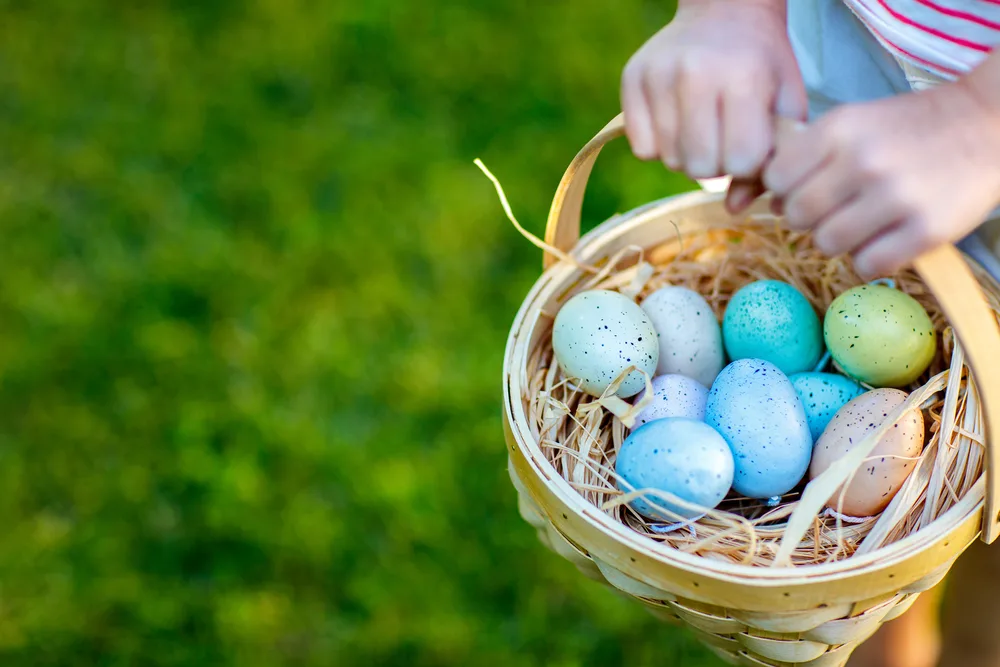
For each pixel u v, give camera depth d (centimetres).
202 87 138
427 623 102
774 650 76
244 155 130
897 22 77
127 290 119
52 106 137
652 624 101
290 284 119
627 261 88
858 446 75
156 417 112
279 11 145
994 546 85
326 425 111
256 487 108
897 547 73
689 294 86
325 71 137
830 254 72
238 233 122
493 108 130
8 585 105
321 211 123
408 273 119
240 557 106
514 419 78
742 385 82
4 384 114
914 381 84
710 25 75
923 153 70
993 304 79
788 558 74
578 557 78
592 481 81
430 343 114
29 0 150
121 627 103
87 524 107
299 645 102
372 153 128
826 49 83
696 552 78
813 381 84
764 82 74
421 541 105
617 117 77
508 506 106
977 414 77
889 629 95
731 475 79
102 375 114
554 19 139
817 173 71
